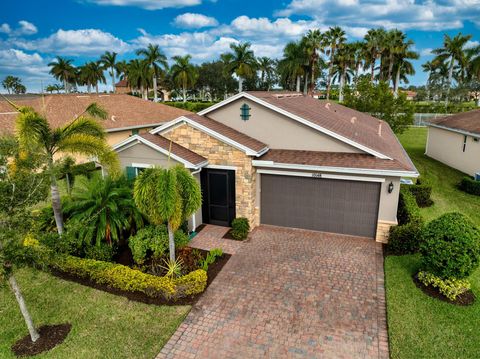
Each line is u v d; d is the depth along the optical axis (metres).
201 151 14.55
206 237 13.98
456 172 23.88
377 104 28.44
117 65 81.44
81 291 10.34
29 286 10.63
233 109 15.55
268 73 94.62
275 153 14.72
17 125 10.80
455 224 9.51
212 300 9.82
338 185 13.67
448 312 9.00
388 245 12.51
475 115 25.33
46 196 8.48
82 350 8.04
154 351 7.98
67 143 11.76
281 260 12.02
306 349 7.98
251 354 7.86
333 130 14.51
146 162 14.63
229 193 14.54
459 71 68.19
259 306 9.53
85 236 11.18
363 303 9.59
